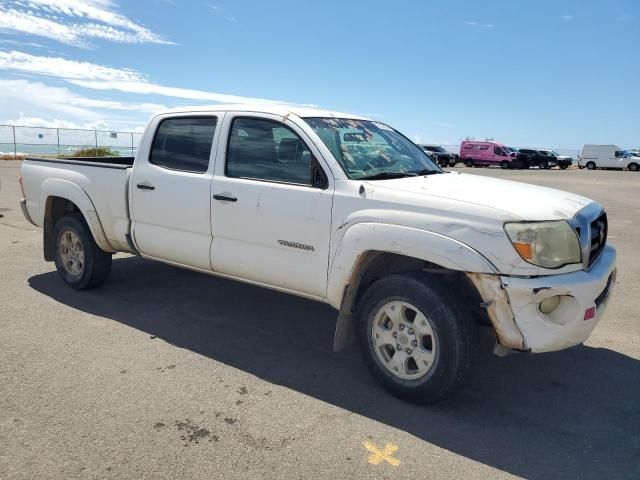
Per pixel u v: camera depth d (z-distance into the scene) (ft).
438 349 11.01
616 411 11.83
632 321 17.46
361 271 12.19
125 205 16.56
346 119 14.78
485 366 13.98
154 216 15.80
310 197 12.62
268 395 12.01
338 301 12.43
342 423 10.94
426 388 11.27
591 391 12.74
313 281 12.85
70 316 16.46
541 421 11.31
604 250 12.80
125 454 9.65
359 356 14.35
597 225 11.93
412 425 10.95
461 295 11.75
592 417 11.55
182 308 17.56
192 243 15.07
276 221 13.16
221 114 14.71
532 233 10.39
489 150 153.07
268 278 13.71
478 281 10.50
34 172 19.33
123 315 16.71
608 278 11.79
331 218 12.29
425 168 14.82
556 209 11.16
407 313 11.80
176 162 15.49
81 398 11.55
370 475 9.30
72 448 9.78
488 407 11.83
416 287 11.15
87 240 17.98
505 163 150.61
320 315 17.42
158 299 18.34
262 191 13.41
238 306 17.98
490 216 10.52
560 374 13.61
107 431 10.34
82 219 18.28
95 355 13.75
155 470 9.24
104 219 17.19
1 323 15.70
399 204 11.44
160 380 12.52
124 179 16.47
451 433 10.72
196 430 10.49
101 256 18.31
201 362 13.60
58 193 18.16
